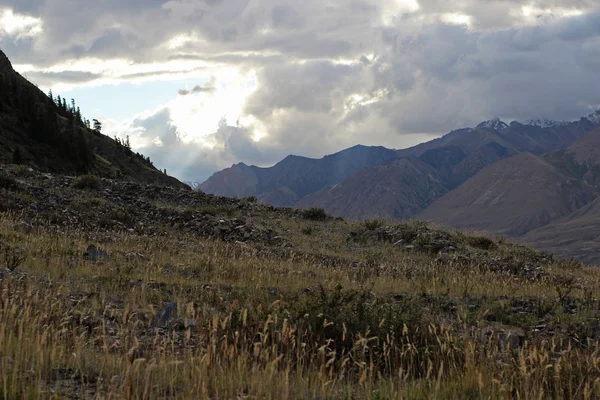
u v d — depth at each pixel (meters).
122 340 7.88
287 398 6.29
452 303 13.36
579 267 24.84
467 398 6.83
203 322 9.05
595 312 13.16
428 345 8.45
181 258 17.59
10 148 88.19
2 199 22.42
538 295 15.07
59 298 10.62
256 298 11.75
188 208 27.77
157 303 11.55
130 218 24.31
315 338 8.70
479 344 8.67
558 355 8.51
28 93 111.25
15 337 7.28
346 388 7.16
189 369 6.95
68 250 16.47
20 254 14.91
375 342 8.54
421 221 31.12
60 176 31.06
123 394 5.75
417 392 6.92
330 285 13.73
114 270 14.20
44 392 5.93
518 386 7.05
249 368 7.46
